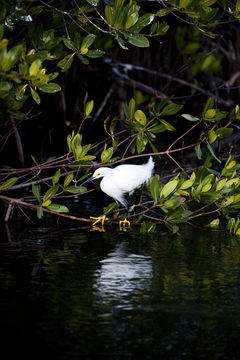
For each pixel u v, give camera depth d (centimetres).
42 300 794
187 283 872
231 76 2481
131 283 869
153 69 2464
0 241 1109
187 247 1080
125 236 1167
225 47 2600
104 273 914
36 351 650
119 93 2286
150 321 731
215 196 1155
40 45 1120
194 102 2412
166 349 660
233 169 1211
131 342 674
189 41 2314
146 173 1363
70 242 1110
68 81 2262
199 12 1137
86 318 738
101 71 2306
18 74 1003
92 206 1462
